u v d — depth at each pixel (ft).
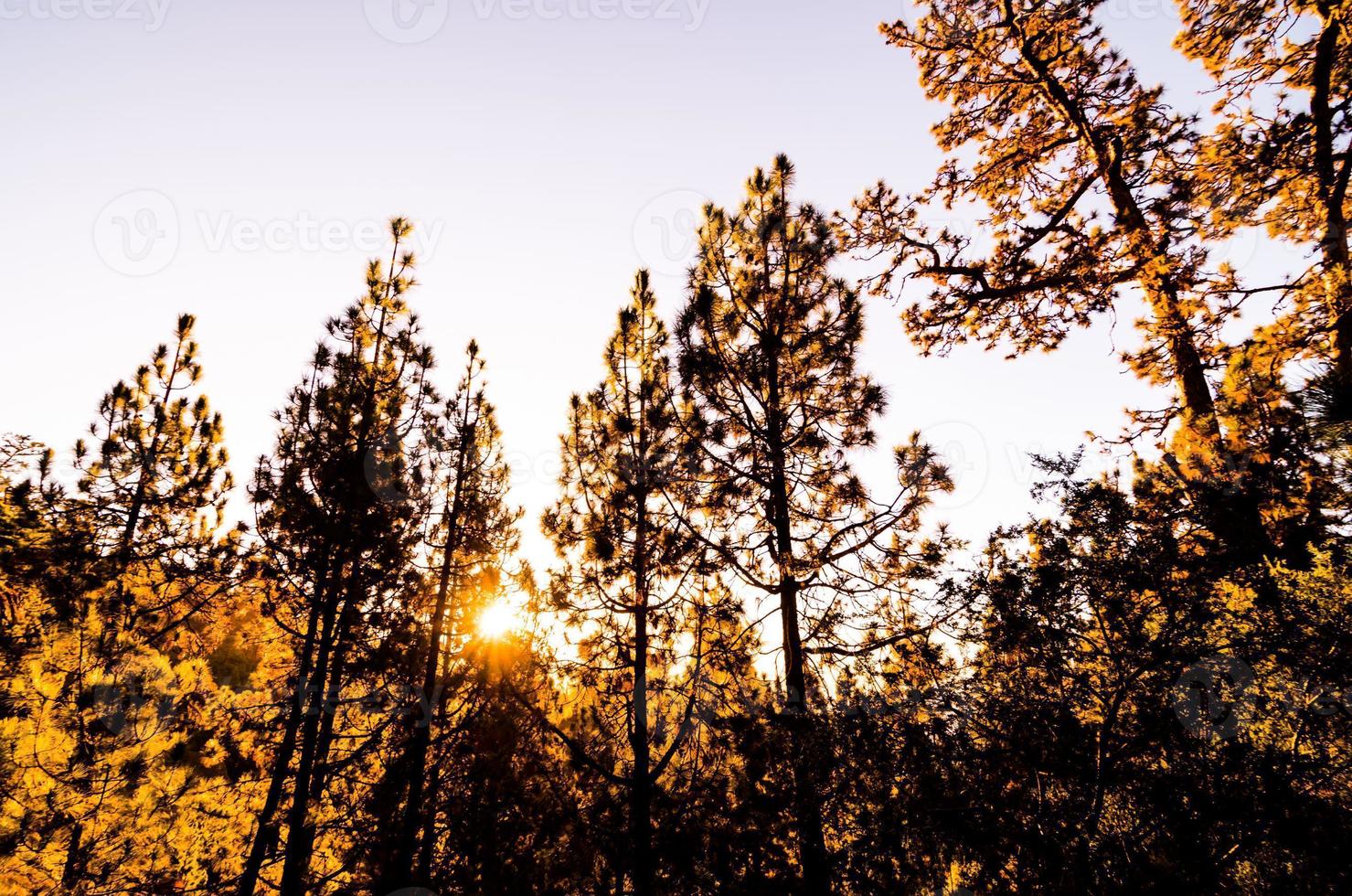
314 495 38.22
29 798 30.09
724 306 37.19
